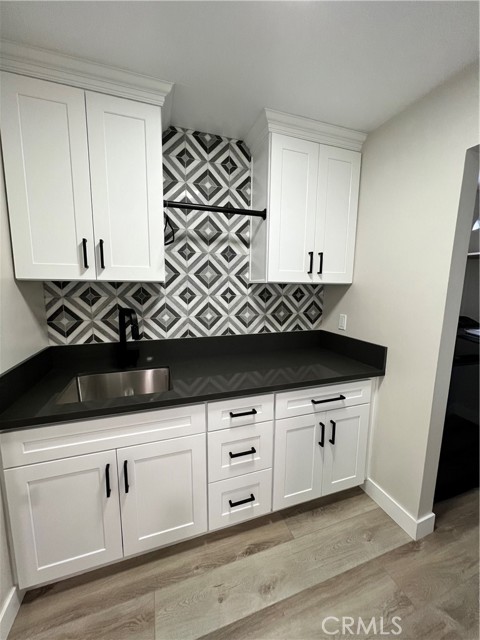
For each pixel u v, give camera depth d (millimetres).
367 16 960
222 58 1156
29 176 1170
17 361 1204
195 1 911
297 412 1516
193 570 1332
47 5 915
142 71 1223
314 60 1165
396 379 1581
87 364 1639
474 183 1257
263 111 1509
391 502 1634
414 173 1436
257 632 1100
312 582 1284
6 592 1083
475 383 1762
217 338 1913
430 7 922
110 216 1300
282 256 1655
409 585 1273
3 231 1113
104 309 1661
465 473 1783
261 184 1692
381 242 1646
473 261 2135
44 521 1133
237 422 1388
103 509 1212
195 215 1774
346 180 1741
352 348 1873
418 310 1440
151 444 1244
